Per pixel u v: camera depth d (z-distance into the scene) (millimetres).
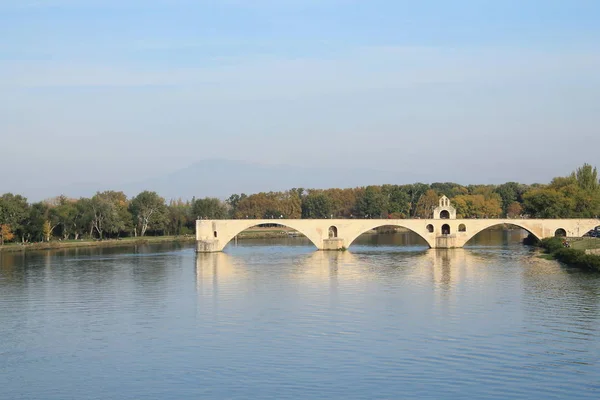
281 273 162250
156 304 122250
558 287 135125
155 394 75750
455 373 80875
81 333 101125
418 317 109062
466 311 113125
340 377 79938
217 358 87750
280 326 103875
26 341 96938
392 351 89625
